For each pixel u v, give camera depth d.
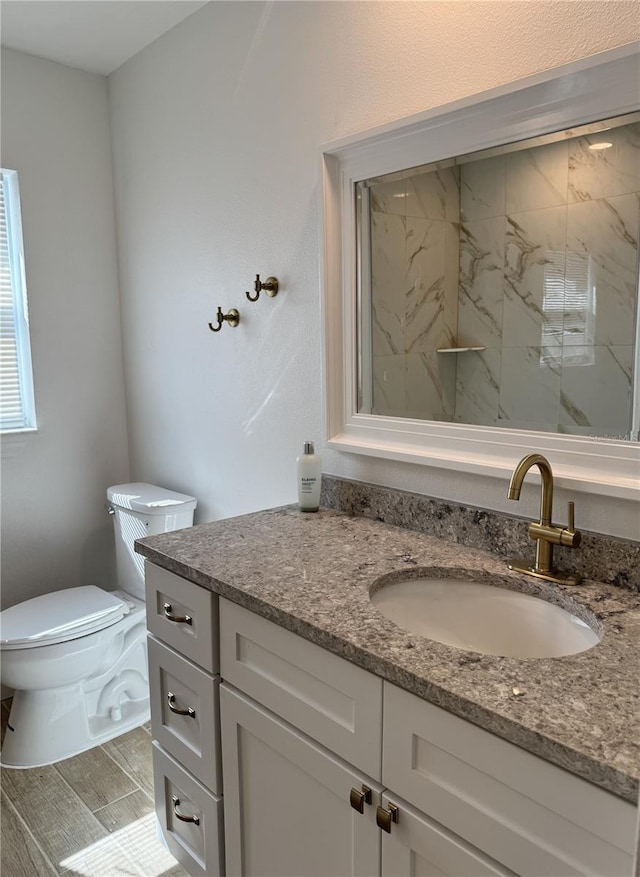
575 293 1.24
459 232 1.42
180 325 2.39
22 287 2.51
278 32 1.82
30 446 2.56
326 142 1.69
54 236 2.54
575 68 1.16
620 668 0.93
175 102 2.26
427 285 1.50
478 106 1.33
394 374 1.61
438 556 1.39
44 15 2.12
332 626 1.07
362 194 1.63
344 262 1.69
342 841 1.10
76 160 2.57
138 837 1.79
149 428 2.67
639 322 1.15
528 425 1.35
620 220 1.16
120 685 2.29
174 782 1.57
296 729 1.17
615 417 1.20
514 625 1.26
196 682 1.42
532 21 1.25
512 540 1.37
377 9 1.54
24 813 1.89
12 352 2.55
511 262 1.34
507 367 1.37
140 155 2.48
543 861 0.81
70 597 2.30
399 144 1.50
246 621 1.25
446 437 1.50
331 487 1.79
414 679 0.91
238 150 2.01
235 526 1.64
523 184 1.30
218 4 2.02
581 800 0.76
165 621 1.51
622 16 1.13
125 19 2.16
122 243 2.67
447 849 0.92
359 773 1.05
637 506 1.19
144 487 2.58
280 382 1.98
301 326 1.87
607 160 1.17
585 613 1.11
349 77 1.63
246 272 2.05
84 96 2.57
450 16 1.39
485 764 0.86
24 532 2.58
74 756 2.15
